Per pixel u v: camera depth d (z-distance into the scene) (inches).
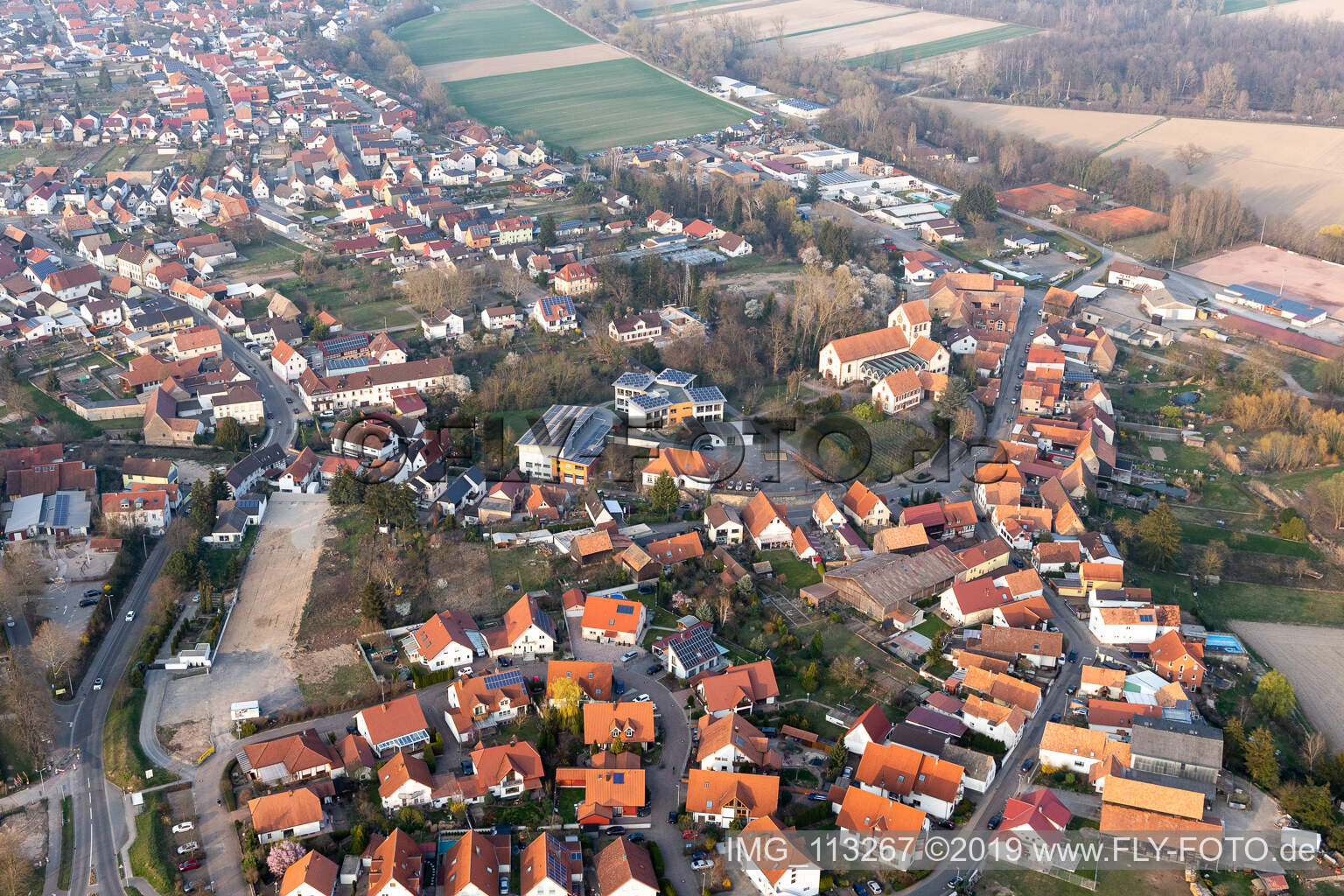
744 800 6348.4
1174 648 7741.1
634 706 7007.9
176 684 7637.8
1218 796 6594.5
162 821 6466.5
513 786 6599.4
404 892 5753.0
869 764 6609.3
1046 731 6875.0
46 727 7185.0
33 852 6343.5
